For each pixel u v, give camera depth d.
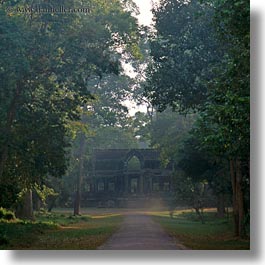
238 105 16.41
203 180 43.12
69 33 28.39
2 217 39.78
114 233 32.53
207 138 17.97
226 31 20.30
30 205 47.81
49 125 29.45
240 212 29.61
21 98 28.58
